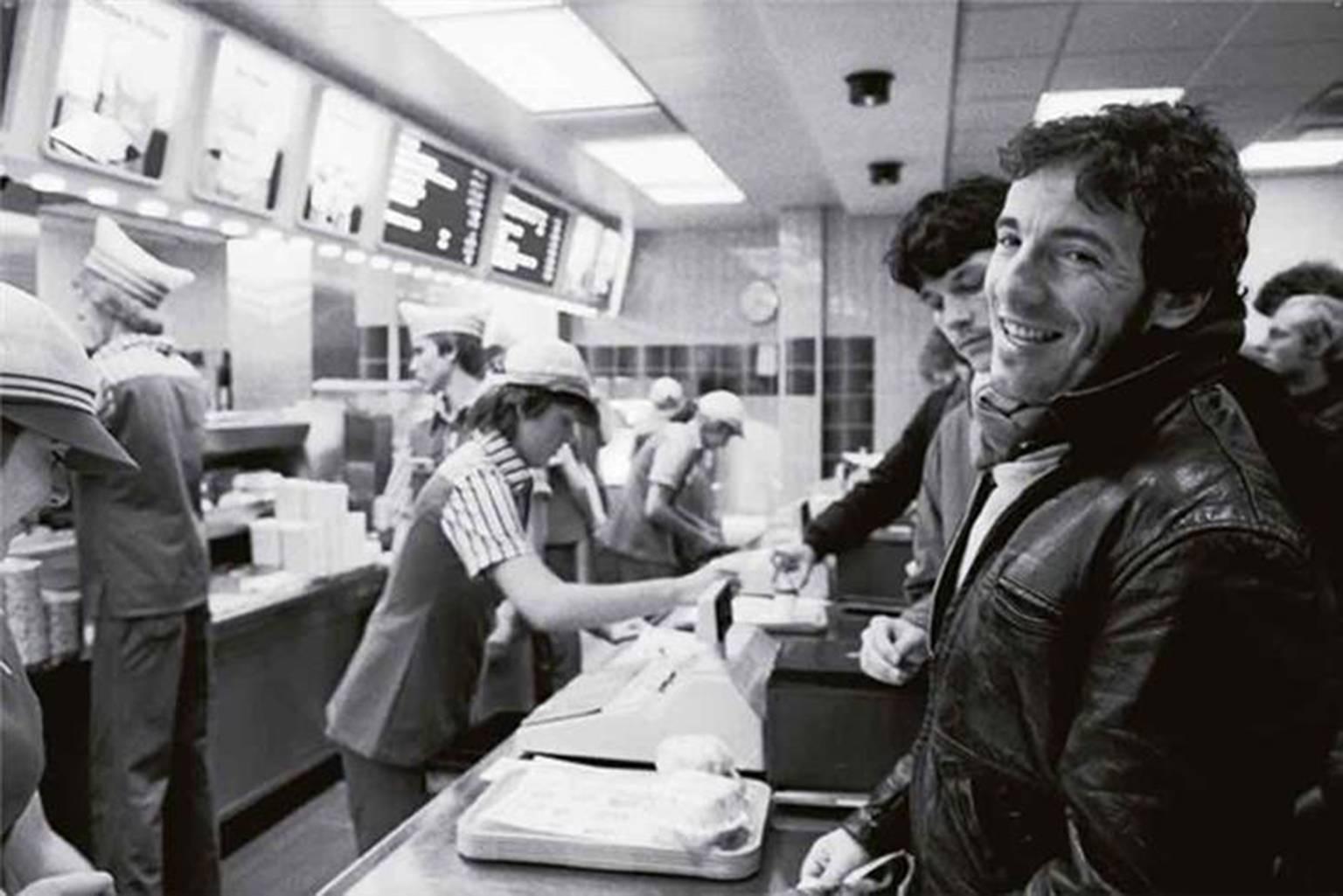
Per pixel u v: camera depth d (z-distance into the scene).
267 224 4.00
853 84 3.95
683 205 7.47
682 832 1.40
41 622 2.84
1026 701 0.97
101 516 2.85
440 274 5.61
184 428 2.97
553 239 6.84
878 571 3.56
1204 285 0.91
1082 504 0.94
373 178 4.64
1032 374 0.96
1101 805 0.86
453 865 1.42
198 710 3.14
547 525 4.49
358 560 4.39
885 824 1.31
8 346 1.11
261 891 3.41
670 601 2.15
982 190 1.57
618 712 1.78
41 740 1.30
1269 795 0.85
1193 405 0.94
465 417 2.47
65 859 1.40
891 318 7.69
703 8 3.46
